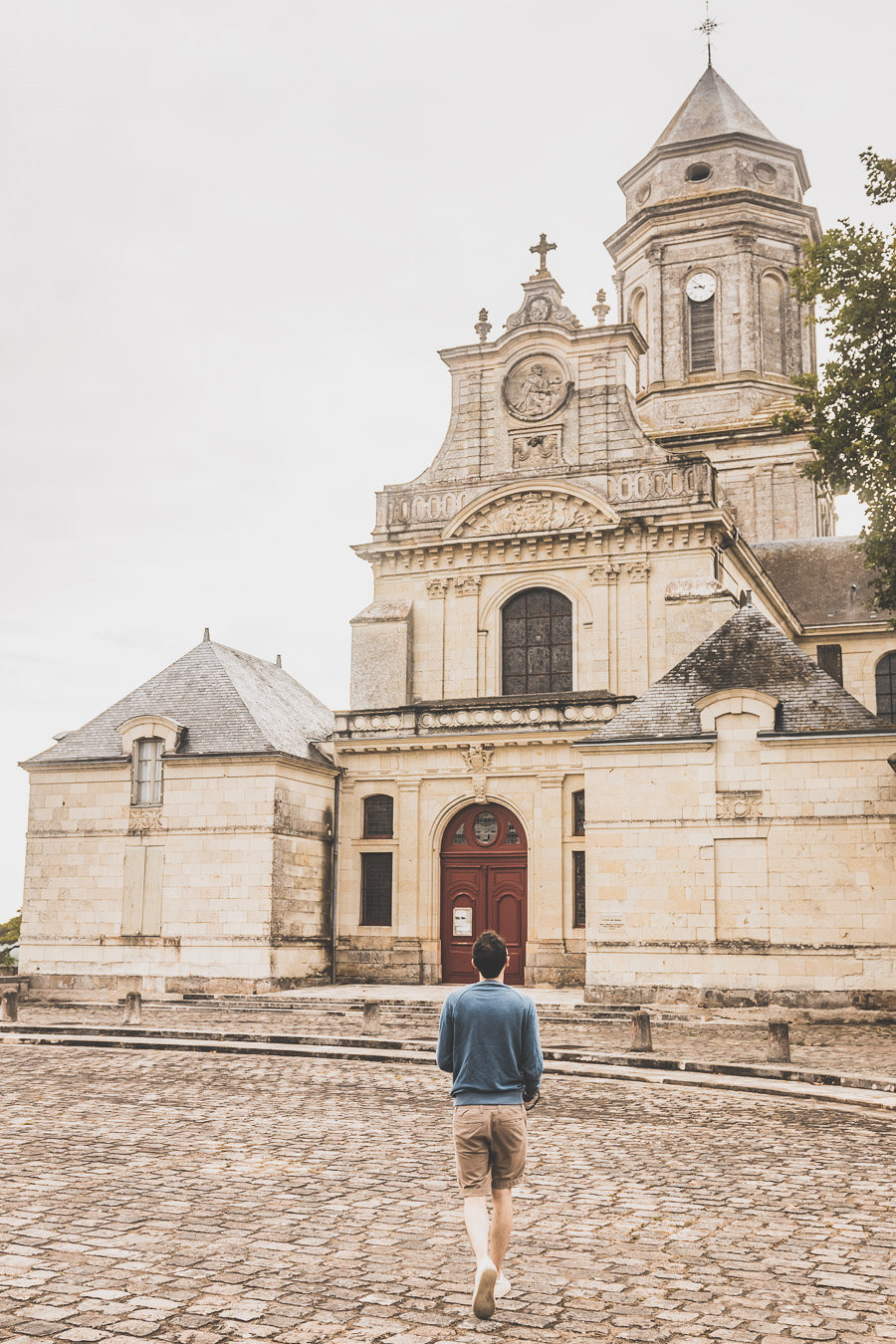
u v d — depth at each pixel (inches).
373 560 1513.3
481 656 1449.3
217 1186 406.0
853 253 986.7
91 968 1299.2
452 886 1353.3
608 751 1118.4
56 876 1332.4
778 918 1055.0
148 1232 345.7
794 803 1063.0
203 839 1278.3
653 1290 299.7
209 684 1368.1
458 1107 293.1
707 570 1365.7
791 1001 1040.2
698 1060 732.0
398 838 1365.7
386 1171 432.8
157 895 1288.1
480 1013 298.7
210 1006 1146.7
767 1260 325.7
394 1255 325.4
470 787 1346.0
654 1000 1076.5
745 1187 414.0
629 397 1457.9
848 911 1039.0
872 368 989.2
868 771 1047.6
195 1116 550.0
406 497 1518.2
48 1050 822.5
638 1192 406.0
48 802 1349.7
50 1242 334.6
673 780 1098.7
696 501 1376.7
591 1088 663.8
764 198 1894.7
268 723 1339.8
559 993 1218.0
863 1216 373.7
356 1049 795.4
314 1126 525.7
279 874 1266.0
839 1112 582.9
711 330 1907.0
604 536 1402.6
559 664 1427.2
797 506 1861.5
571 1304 288.5
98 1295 289.6
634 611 1384.1
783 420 1064.2
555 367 1497.3
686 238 1918.1
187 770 1296.8
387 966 1348.4
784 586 1819.6
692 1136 515.2
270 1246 332.5
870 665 1737.2
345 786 1401.3
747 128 1973.4
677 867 1087.6
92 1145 476.7
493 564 1460.4
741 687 1103.0
